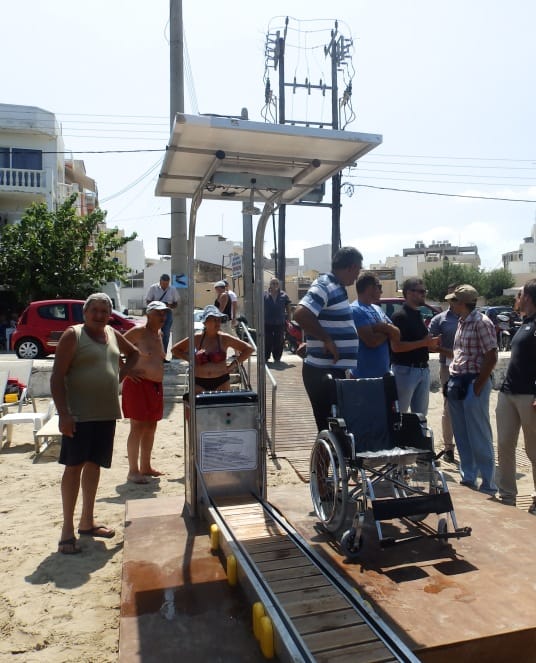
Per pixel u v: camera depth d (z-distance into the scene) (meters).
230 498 4.71
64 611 3.60
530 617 3.09
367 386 4.65
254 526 4.15
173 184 4.73
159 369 6.21
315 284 4.73
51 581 4.00
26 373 9.12
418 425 4.38
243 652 2.97
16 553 4.45
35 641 3.28
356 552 3.85
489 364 5.57
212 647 3.01
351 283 4.92
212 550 4.11
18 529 4.94
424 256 89.88
